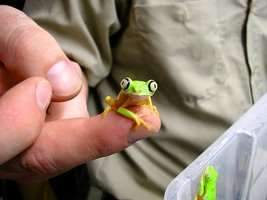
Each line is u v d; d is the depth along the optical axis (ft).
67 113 0.57
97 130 0.44
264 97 0.70
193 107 0.74
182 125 0.76
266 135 0.69
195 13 0.71
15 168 0.50
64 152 0.46
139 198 0.77
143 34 0.72
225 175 0.63
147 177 0.77
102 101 0.80
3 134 0.40
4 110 0.40
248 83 0.77
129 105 0.42
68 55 0.71
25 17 0.53
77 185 0.87
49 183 0.88
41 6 0.73
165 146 0.78
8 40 0.49
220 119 0.75
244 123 0.64
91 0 0.71
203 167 0.57
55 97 0.50
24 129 0.41
